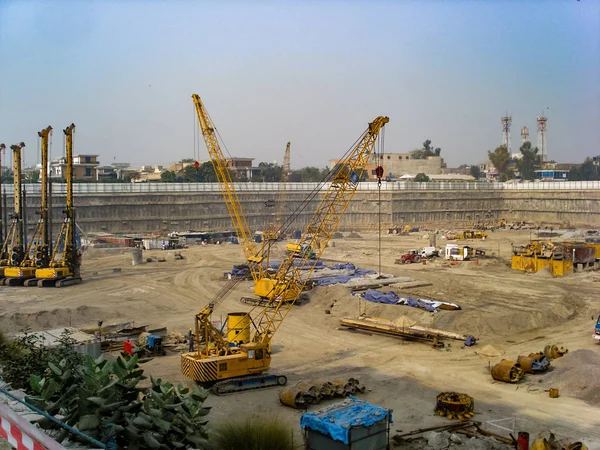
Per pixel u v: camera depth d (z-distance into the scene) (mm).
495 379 39281
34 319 55656
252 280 84500
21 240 83938
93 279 86250
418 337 50562
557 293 70250
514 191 186000
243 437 23594
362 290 71625
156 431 14812
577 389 36500
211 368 36625
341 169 54969
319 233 61906
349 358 45375
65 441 13867
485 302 64312
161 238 134750
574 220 171625
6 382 19562
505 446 26828
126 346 44281
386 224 171625
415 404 34531
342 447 23500
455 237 142500
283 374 41094
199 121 87438
